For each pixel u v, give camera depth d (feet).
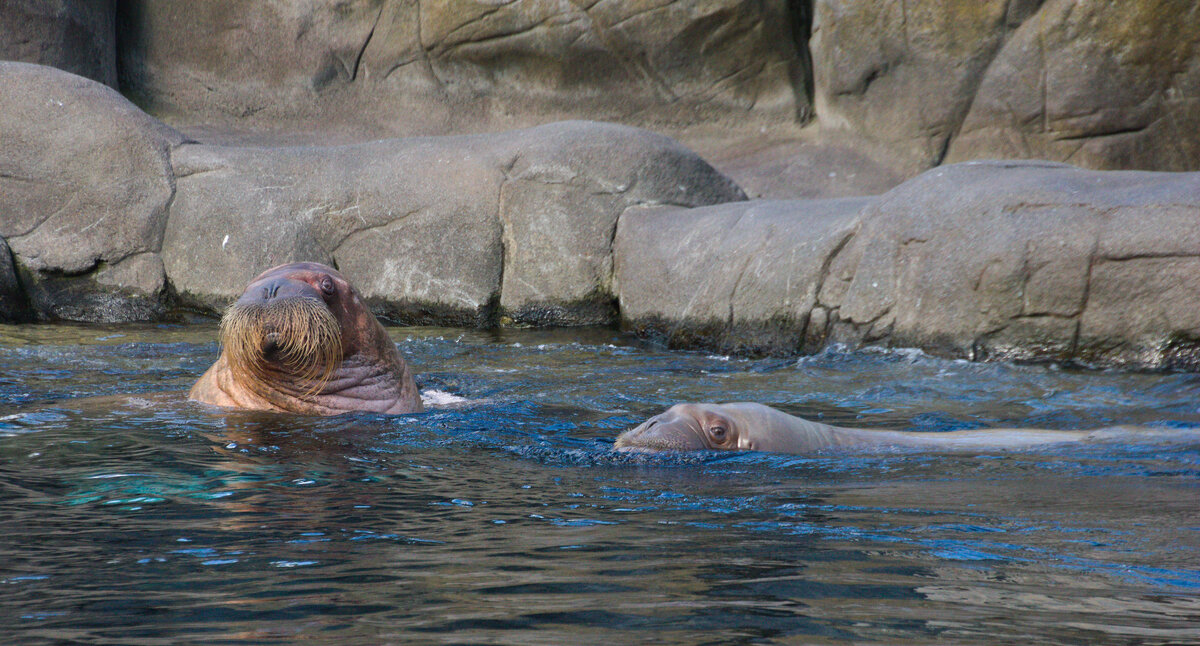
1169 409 75.05
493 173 140.15
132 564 31.68
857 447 58.08
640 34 186.50
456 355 108.68
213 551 33.42
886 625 25.21
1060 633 24.63
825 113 184.85
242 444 57.16
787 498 43.42
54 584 29.37
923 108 171.83
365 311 75.36
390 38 197.36
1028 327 98.68
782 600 27.55
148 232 141.18
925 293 104.47
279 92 197.67
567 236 137.39
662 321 125.80
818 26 180.96
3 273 134.21
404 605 27.04
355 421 66.95
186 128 190.19
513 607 26.81
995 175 108.06
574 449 56.59
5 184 138.82
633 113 192.85
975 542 35.01
